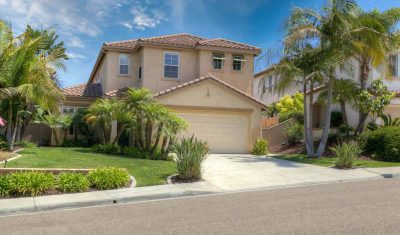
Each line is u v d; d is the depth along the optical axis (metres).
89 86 28.91
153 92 25.11
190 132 23.08
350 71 20.72
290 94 33.28
